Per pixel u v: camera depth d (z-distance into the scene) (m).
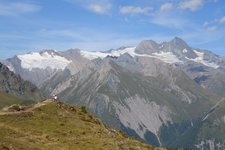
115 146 103.31
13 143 83.75
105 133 116.00
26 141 90.38
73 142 99.75
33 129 104.94
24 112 119.12
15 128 102.44
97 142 103.50
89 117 131.88
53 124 112.00
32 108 125.69
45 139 97.75
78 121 120.19
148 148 116.12
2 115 114.00
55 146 93.25
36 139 95.69
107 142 105.31
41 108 125.75
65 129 109.81
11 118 111.62
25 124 108.38
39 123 110.88
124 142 111.19
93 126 119.94
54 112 123.75
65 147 94.38
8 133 94.38
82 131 110.81
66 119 119.38
